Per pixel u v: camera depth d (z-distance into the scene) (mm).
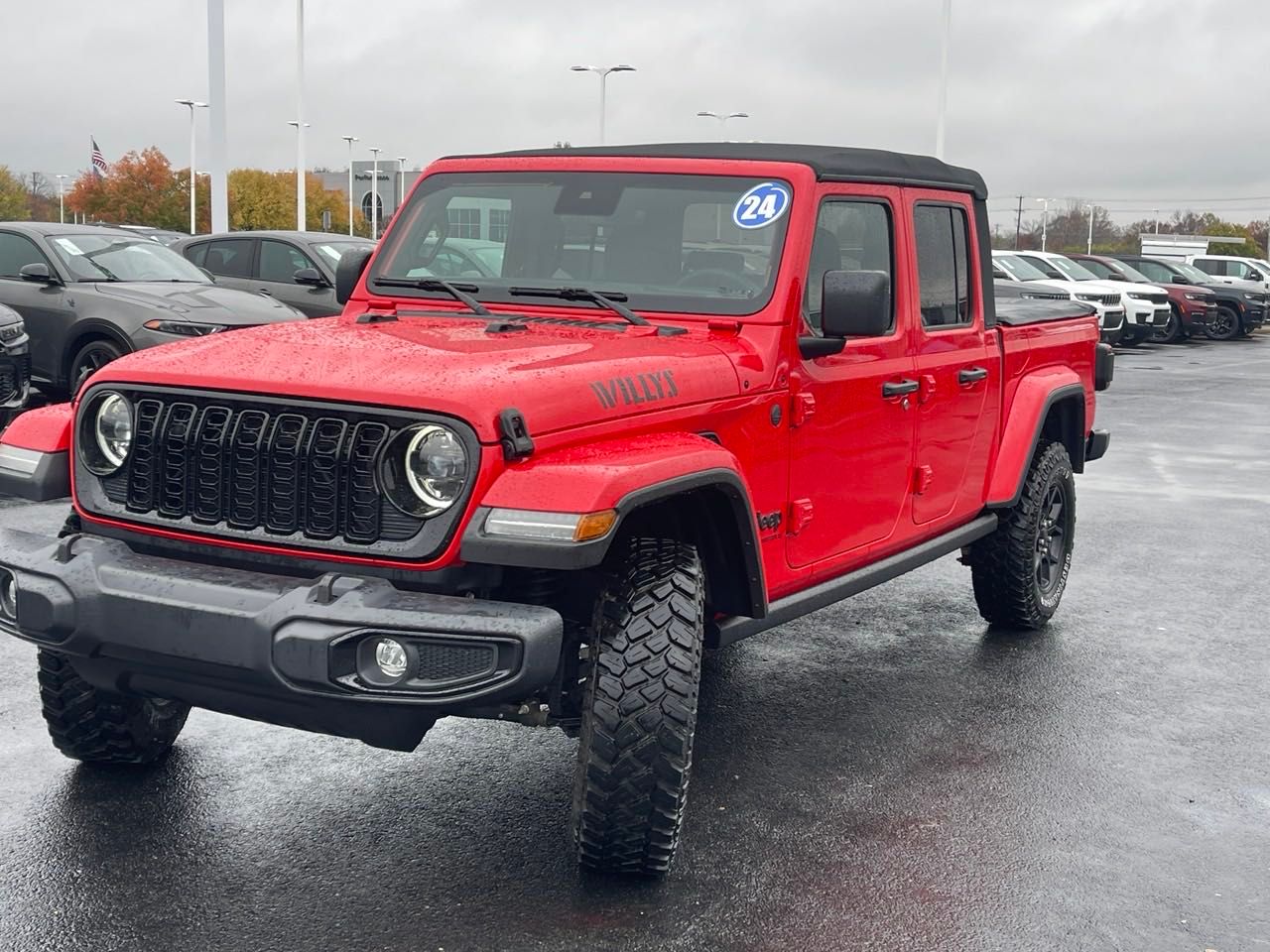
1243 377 23469
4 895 3824
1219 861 4328
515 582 3990
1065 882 4137
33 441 4164
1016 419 6477
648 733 3818
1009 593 6770
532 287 4941
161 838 4227
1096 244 140750
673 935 3727
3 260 12641
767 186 4793
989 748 5293
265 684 3545
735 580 4395
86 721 4520
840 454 5047
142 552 4000
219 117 22688
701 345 4484
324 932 3684
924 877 4141
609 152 5117
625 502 3594
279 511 3768
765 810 4621
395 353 3967
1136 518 10289
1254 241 126500
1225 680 6254
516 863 4141
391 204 71188
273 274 15352
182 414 3879
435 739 5195
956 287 5969
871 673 6223
